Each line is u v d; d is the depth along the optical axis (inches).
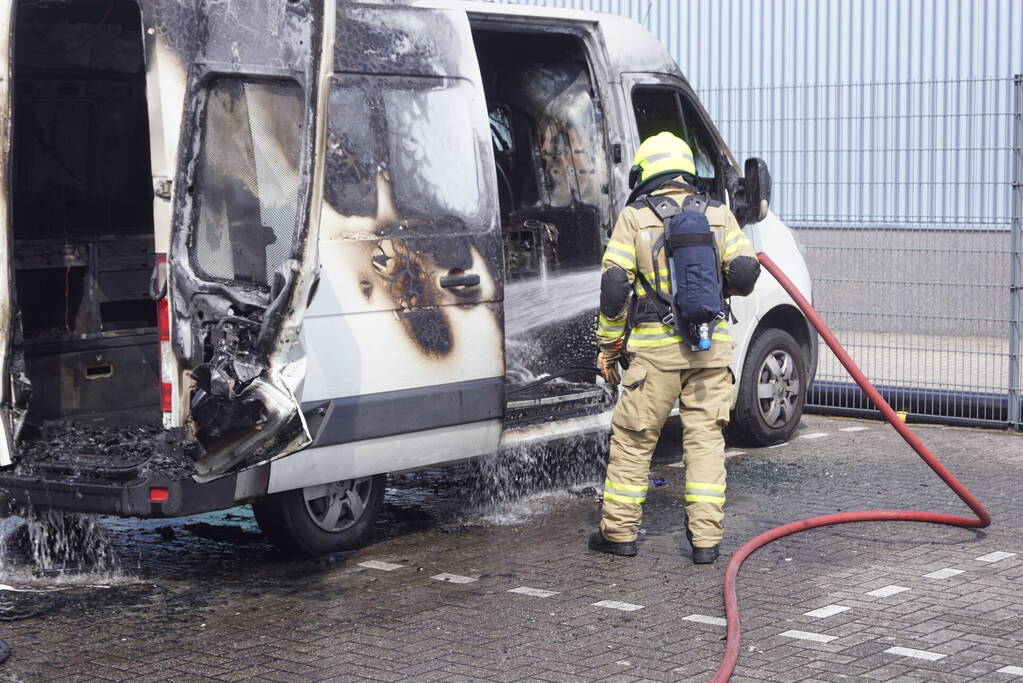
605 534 253.1
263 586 236.5
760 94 435.5
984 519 265.9
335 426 238.2
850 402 402.0
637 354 248.2
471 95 265.7
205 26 220.4
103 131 289.3
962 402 386.0
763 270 343.3
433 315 253.6
